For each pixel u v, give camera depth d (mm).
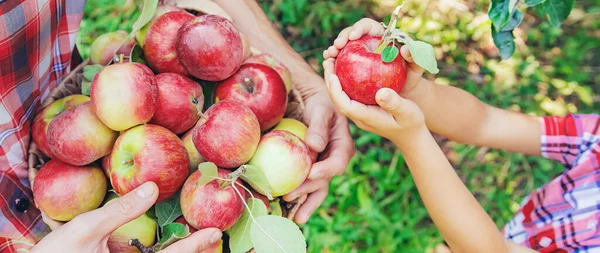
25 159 1290
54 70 1391
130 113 1154
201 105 1330
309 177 1325
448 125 1588
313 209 1426
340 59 1156
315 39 2910
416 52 1034
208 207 1137
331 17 2953
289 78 1524
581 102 2777
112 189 1307
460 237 1398
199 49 1247
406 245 2426
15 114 1185
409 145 1290
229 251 1304
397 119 1193
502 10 1109
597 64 2887
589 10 3021
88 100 1294
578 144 1581
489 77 2838
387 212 2490
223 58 1267
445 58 2895
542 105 2768
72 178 1215
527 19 3002
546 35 2951
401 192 2523
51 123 1194
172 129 1286
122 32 1487
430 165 1319
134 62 1247
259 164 1253
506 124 1643
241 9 1768
